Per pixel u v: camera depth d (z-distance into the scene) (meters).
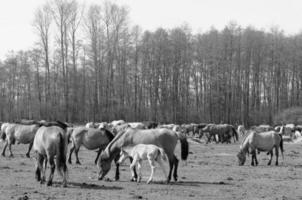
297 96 73.56
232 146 41.19
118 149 17.72
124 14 62.44
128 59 65.56
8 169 20.67
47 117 60.22
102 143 22.52
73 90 61.59
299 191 15.85
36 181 16.77
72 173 19.73
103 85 62.50
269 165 24.95
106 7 61.44
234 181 18.12
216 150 36.00
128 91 66.50
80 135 22.88
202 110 70.62
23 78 72.44
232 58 69.75
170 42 66.69
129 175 19.28
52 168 15.75
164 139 17.56
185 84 69.06
